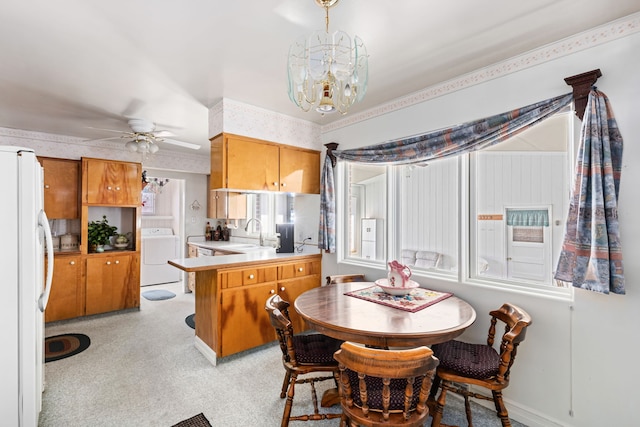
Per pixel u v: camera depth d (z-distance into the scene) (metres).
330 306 2.04
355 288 2.52
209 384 2.47
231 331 2.86
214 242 5.84
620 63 1.72
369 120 3.14
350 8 1.63
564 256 1.83
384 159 2.91
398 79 2.48
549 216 2.19
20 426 1.64
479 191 2.51
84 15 1.67
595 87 1.79
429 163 2.87
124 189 4.41
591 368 1.80
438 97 2.56
